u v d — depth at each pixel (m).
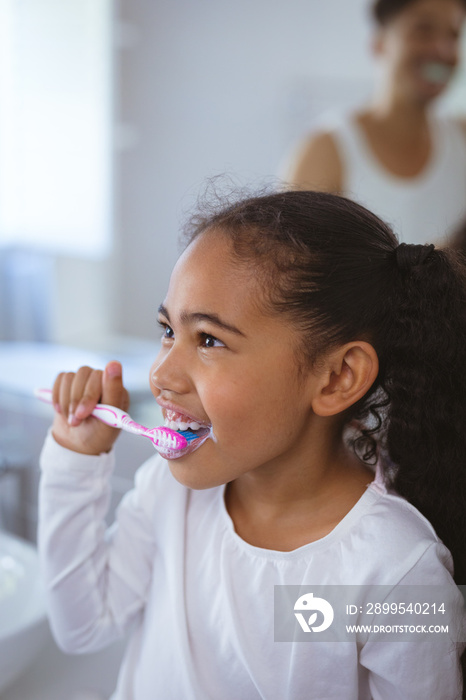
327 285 0.46
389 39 1.01
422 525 0.50
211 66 1.12
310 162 1.05
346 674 0.50
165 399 0.47
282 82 1.11
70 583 0.58
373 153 1.03
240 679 0.52
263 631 0.51
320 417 0.50
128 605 0.61
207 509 0.57
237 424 0.45
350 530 0.50
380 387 0.52
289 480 0.52
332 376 0.47
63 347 1.15
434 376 0.51
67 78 1.16
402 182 1.03
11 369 1.08
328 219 0.48
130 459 0.94
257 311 0.45
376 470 0.54
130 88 1.13
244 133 1.13
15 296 1.19
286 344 0.45
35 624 0.64
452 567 0.52
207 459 0.47
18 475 1.01
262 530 0.53
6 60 1.16
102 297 1.15
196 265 0.46
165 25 1.12
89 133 1.14
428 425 0.51
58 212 1.17
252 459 0.47
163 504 0.58
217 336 0.45
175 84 1.12
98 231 1.14
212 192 0.58
